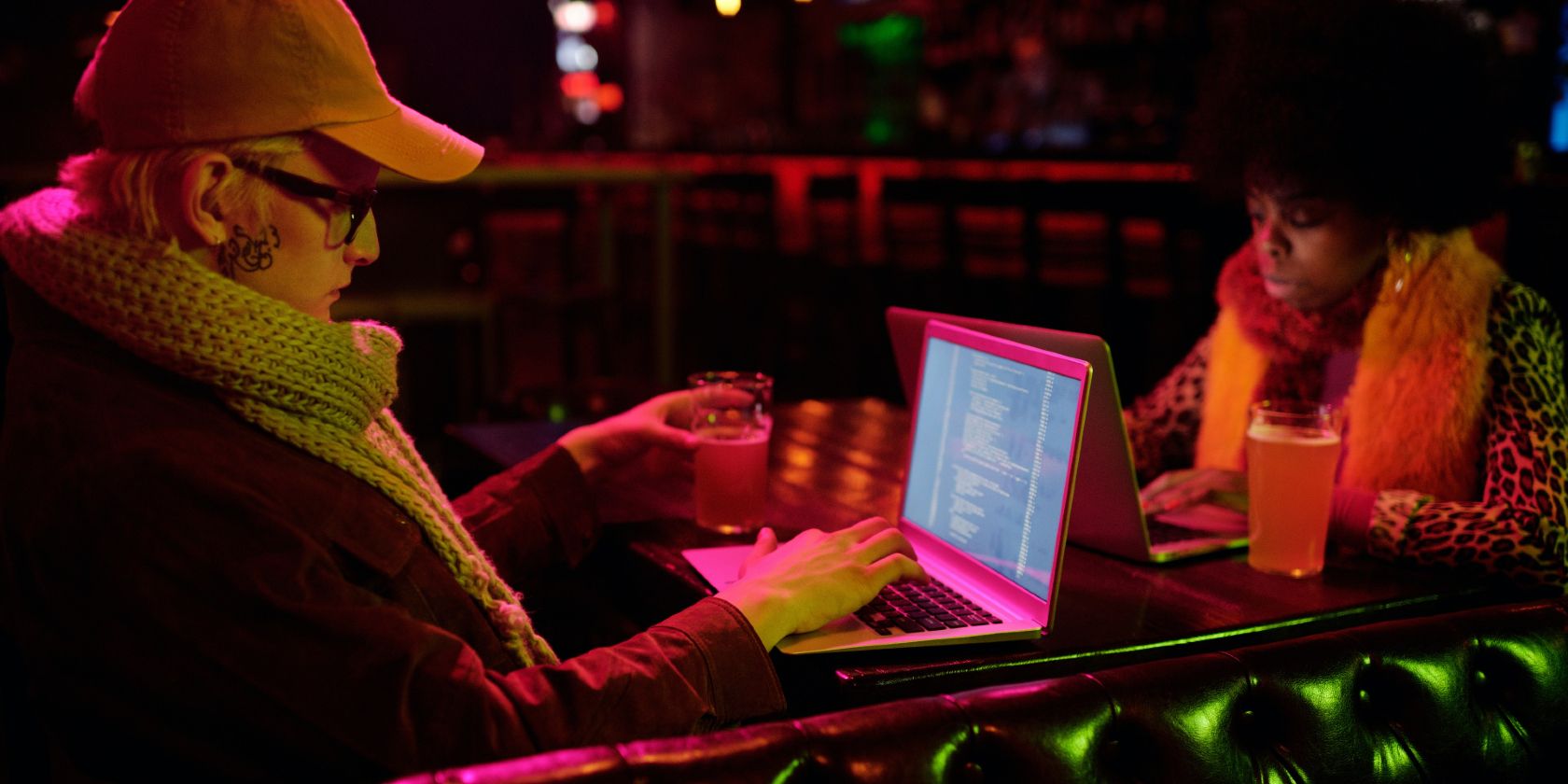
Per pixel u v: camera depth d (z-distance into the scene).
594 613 1.81
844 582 1.18
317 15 1.04
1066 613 1.27
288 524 0.95
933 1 7.24
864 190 6.06
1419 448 1.53
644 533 1.57
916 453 1.53
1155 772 1.01
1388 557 1.44
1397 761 1.09
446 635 0.98
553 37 10.25
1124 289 4.29
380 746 0.92
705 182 6.75
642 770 0.88
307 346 1.03
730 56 9.91
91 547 0.92
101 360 1.01
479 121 10.12
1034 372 1.26
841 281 5.70
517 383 6.12
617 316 6.70
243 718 0.92
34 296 1.05
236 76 1.01
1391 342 1.56
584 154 8.53
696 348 6.89
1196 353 2.02
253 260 1.05
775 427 2.23
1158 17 5.55
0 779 1.61
